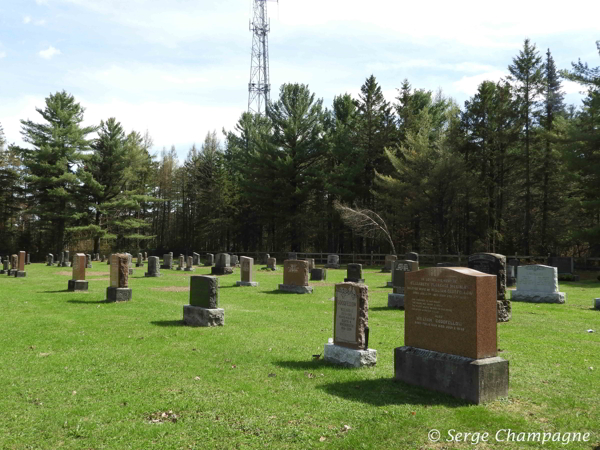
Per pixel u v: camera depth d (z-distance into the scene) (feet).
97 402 22.29
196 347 33.35
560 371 27.78
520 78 138.72
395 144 171.42
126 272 57.72
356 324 28.63
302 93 175.22
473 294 22.34
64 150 177.58
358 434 18.70
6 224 214.69
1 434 18.78
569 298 64.18
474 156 153.28
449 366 22.84
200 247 230.68
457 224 172.55
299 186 173.37
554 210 141.49
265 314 49.16
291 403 22.15
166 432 19.01
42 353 31.45
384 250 190.80
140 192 206.90
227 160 221.05
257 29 197.98
